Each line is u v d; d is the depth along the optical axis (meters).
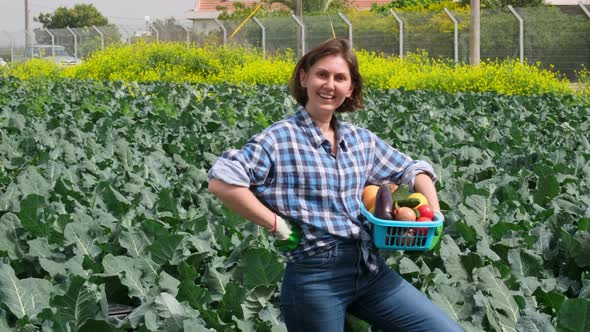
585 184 7.13
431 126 11.23
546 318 3.96
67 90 17.94
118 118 12.30
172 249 5.19
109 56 28.06
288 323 3.56
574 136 10.02
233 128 10.74
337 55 3.48
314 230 3.44
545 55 25.02
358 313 3.59
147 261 5.13
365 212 3.43
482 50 26.47
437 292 4.59
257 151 3.41
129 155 8.55
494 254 5.11
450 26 27.03
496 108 14.69
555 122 11.94
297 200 3.45
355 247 3.46
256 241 5.45
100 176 7.48
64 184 6.72
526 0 40.56
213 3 69.44
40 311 4.49
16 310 4.45
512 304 4.46
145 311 4.29
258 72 25.02
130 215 6.19
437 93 16.66
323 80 3.46
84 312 4.30
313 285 3.44
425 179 3.65
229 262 5.24
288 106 14.23
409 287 3.55
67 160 8.37
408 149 9.23
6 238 5.57
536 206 6.34
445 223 5.84
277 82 24.69
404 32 28.22
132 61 27.81
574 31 24.50
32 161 8.48
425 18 27.66
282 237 3.40
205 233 5.75
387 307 3.49
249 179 3.39
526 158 8.55
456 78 20.67
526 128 11.34
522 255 5.10
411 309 3.49
